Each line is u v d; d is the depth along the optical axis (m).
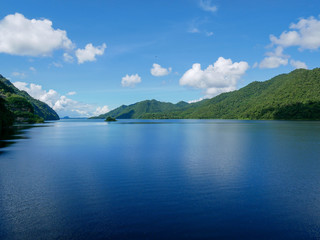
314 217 13.54
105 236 11.34
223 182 20.66
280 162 29.61
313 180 21.23
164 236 11.31
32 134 83.69
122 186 19.59
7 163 29.69
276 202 15.86
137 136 73.69
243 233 11.63
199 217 13.47
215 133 84.75
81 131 102.88
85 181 21.14
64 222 12.88
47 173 24.20
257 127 125.19
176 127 140.12
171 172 24.47
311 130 96.19
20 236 11.41
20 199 16.47
